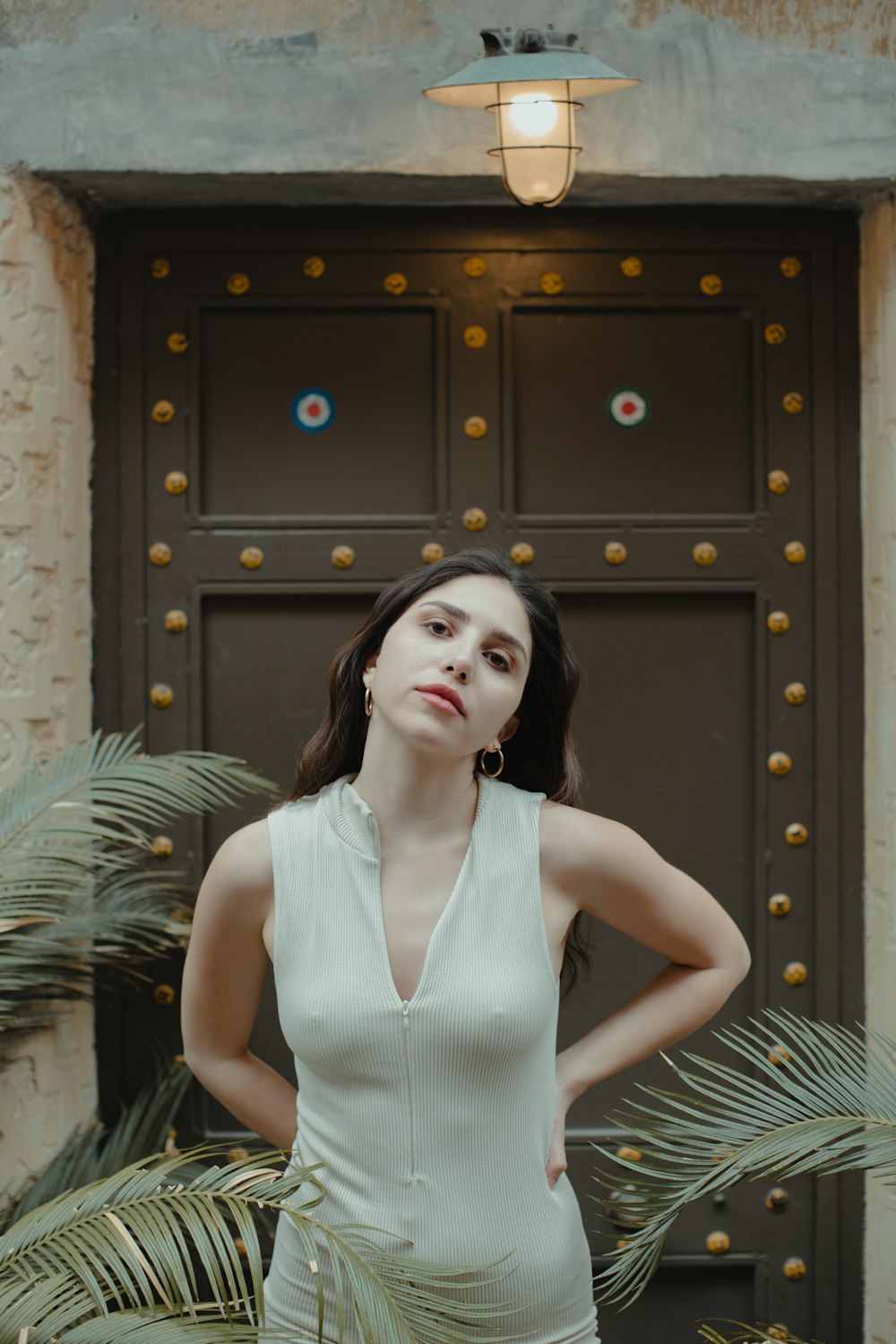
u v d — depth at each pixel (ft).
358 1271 4.81
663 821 9.80
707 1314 9.70
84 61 8.90
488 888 5.51
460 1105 5.33
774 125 9.04
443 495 9.71
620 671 9.84
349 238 9.74
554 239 9.77
